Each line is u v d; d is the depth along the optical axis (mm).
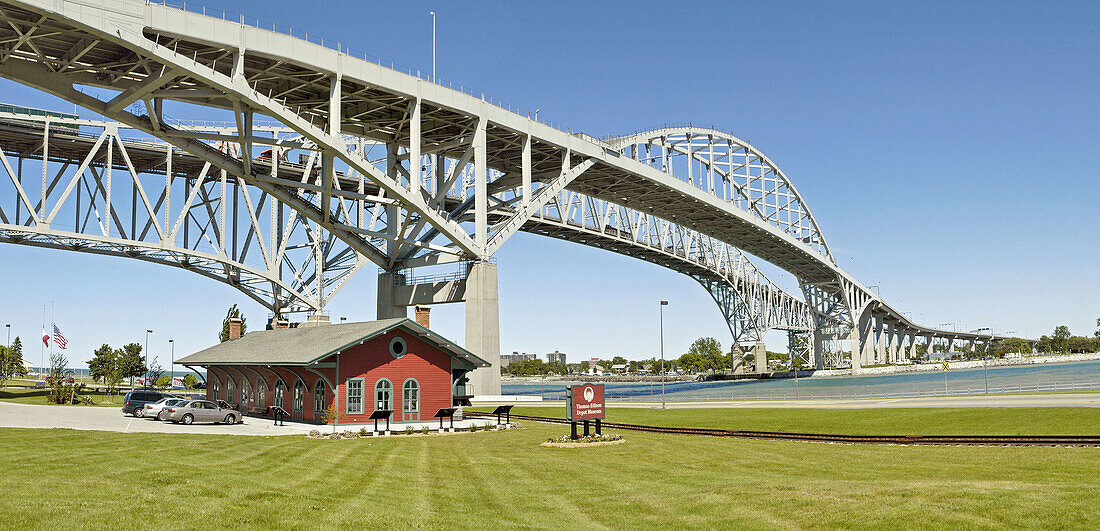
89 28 38281
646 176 82750
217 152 55375
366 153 76938
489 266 61312
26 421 36094
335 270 79375
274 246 73438
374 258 66625
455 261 62406
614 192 91375
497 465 21734
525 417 46469
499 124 62188
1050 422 31344
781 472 20344
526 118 65188
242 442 27047
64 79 44875
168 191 65438
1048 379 108500
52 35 40469
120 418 40094
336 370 36594
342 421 36500
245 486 15844
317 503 14398
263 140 49688
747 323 179375
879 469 20703
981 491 14438
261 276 72000
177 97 46375
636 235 120625
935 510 13094
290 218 74750
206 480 16406
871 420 37125
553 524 13398
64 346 75875
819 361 182875
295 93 55438
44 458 20109
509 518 13914
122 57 44250
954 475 19031
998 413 35812
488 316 61031
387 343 38469
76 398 58531
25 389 87812
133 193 67500
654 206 99938
